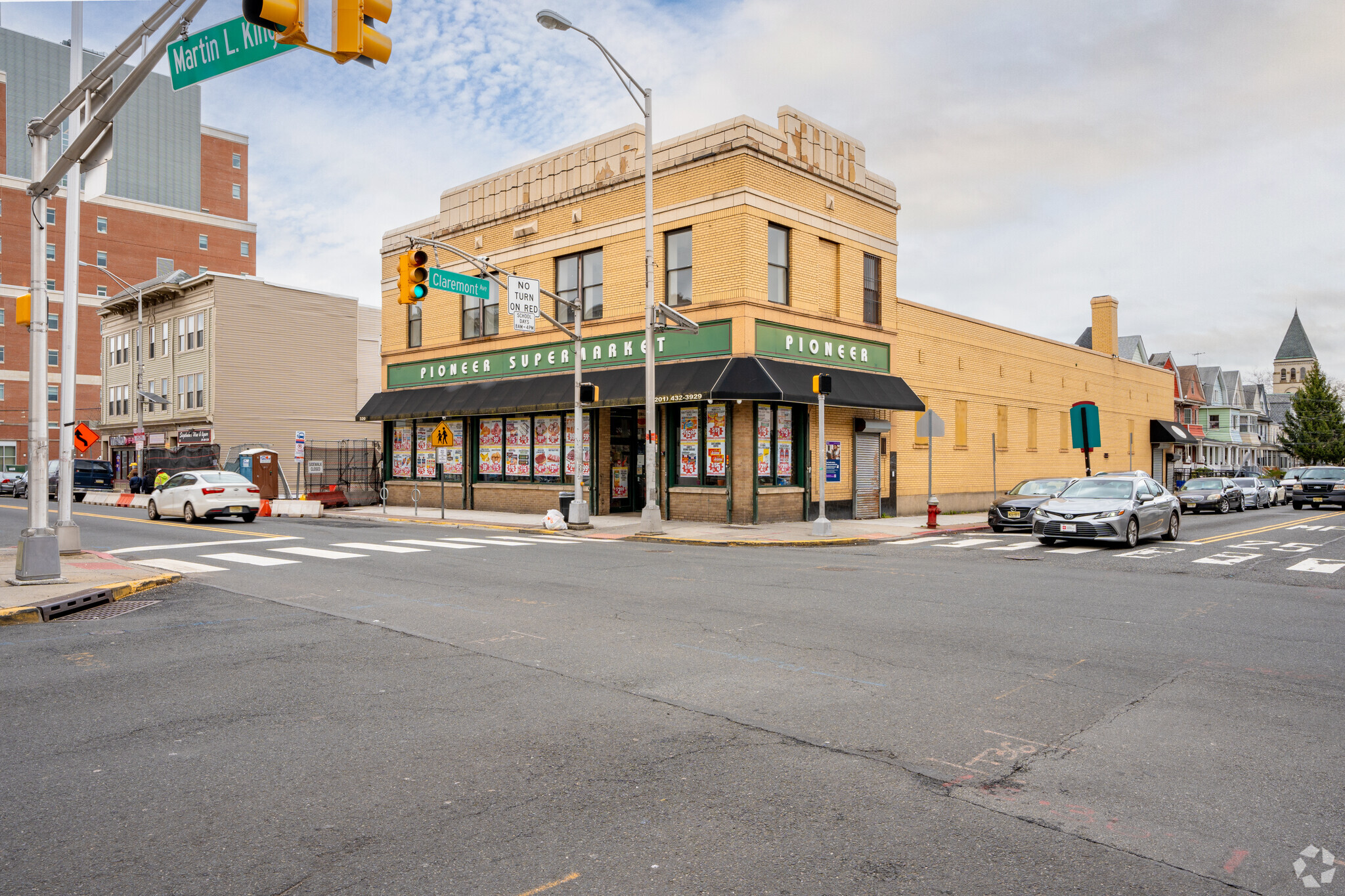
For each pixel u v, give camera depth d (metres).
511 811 4.05
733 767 4.64
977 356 30.52
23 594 9.88
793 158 22.53
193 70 8.35
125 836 3.79
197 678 6.55
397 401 29.73
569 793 4.28
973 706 5.78
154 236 72.19
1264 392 81.50
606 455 24.67
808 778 4.48
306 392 44.12
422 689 6.19
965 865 3.52
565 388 23.86
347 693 6.10
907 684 6.33
